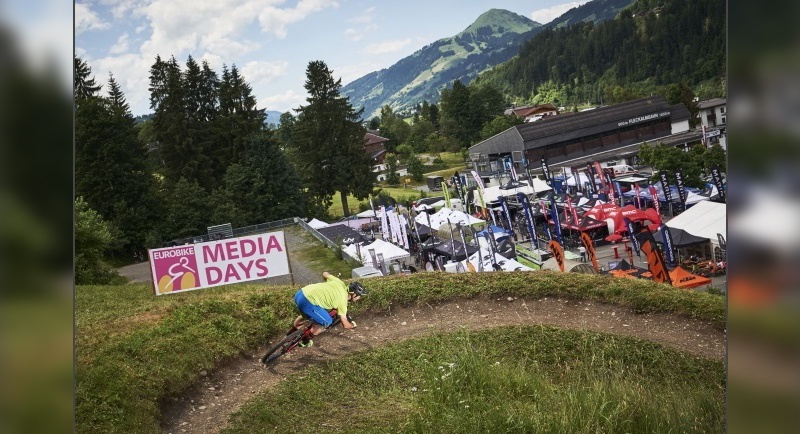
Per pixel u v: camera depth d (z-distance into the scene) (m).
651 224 40.78
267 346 11.28
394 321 12.59
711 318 12.30
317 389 9.58
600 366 10.57
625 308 13.02
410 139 172.25
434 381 8.91
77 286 22.09
